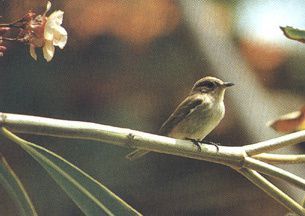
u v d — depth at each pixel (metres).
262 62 13.89
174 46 14.36
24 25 5.80
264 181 6.08
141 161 14.28
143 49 14.42
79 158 14.20
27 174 14.45
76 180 5.64
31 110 14.45
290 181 6.07
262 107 13.67
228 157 6.04
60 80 14.52
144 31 14.34
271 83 13.89
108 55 14.55
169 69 14.44
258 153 6.20
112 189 14.16
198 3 14.26
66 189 5.65
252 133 13.53
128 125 14.51
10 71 14.23
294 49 13.84
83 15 14.30
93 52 14.55
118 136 5.71
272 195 6.09
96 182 5.64
